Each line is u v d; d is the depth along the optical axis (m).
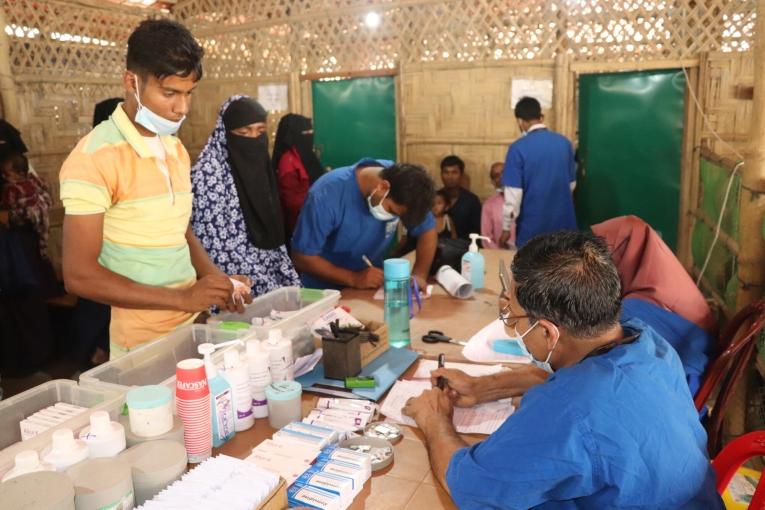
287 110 5.32
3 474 1.05
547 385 1.06
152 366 1.52
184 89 1.52
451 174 4.45
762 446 1.28
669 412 1.04
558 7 4.25
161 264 1.68
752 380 2.47
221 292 1.60
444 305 2.30
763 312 1.59
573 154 4.02
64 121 4.72
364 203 2.53
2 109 4.25
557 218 3.98
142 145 1.56
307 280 2.77
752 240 2.39
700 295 1.81
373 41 4.89
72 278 1.51
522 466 0.99
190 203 1.76
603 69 4.21
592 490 0.99
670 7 3.97
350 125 5.14
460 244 2.79
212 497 0.97
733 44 3.87
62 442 1.03
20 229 3.61
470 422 1.43
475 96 4.61
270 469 1.16
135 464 1.04
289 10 5.13
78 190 1.48
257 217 2.48
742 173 2.44
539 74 4.38
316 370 1.67
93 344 3.40
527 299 1.12
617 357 1.08
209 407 1.24
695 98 3.98
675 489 1.00
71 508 0.90
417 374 1.68
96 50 4.92
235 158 2.40
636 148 4.23
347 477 1.14
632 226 1.87
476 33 4.53
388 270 1.88
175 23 1.50
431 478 1.21
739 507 1.65
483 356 1.80
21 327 3.61
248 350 1.43
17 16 4.34
